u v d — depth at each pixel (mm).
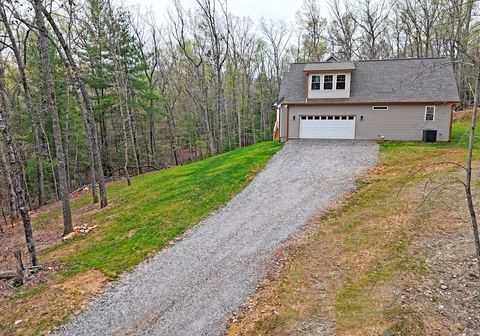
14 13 12109
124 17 25953
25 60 18766
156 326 6047
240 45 36188
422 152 15672
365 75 21531
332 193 11641
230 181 14320
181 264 8273
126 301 6945
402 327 4754
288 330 5297
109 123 31484
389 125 19719
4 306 7230
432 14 29281
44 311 6824
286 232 9266
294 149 18438
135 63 26703
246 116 38750
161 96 31234
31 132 22000
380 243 7641
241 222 10391
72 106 24266
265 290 6699
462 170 11594
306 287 6465
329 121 20688
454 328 4664
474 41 7539
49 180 25375
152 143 29688
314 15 37500
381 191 10938
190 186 14531
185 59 31688
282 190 12641
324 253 7723
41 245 11586
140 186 17281
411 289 5699
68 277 8344
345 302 5730
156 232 10469
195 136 36531
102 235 11156
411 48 34500
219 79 27609
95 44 22266
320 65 21297
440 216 8414
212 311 6305
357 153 16703
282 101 21047
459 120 25797
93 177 16672
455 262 6297
